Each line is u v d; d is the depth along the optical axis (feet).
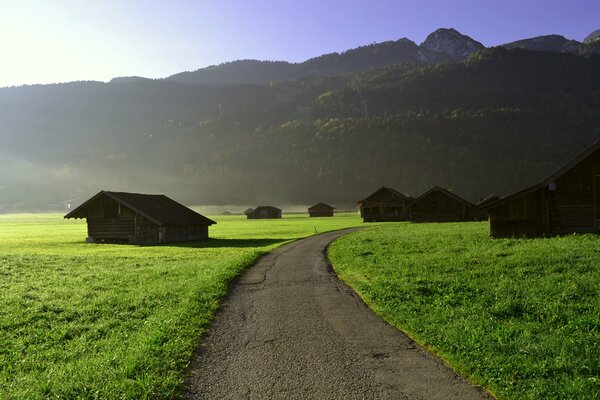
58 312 47.21
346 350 32.94
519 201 114.01
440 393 25.41
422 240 111.14
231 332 38.40
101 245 168.35
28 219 556.51
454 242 101.55
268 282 63.00
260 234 207.00
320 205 534.37
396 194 362.53
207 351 33.63
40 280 67.77
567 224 110.32
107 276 70.85
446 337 34.17
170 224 179.83
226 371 29.50
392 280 57.67
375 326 39.19
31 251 138.10
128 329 40.27
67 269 81.00
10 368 31.45
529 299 43.60
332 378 27.81
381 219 363.15
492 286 50.60
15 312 46.55
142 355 31.71
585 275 52.06
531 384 25.63
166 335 36.86
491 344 31.94
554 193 111.34
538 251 71.82
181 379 28.04
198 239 198.59
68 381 28.17
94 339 37.86
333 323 40.37
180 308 46.03
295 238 161.07
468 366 28.78
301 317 42.75
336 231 200.75
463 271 61.41
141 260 97.19
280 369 29.53
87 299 52.54
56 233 250.78
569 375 26.63
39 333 39.73
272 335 37.11
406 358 31.12
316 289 56.70
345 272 69.87
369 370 28.99
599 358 28.66
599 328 34.40
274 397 25.35
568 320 36.65
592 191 110.22
